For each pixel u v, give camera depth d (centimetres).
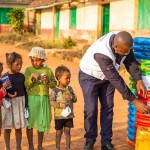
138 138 463
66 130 516
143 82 505
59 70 513
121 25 1599
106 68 471
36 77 499
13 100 498
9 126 497
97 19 1847
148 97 495
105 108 528
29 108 508
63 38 2320
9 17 2844
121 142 571
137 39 527
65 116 508
